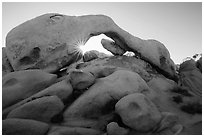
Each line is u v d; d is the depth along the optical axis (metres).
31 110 12.17
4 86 14.09
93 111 12.92
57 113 12.55
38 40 17.48
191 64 19.73
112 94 13.53
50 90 13.51
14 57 17.23
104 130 12.22
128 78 14.76
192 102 14.84
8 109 13.05
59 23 18.64
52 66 17.39
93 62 19.00
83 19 19.55
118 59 19.28
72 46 18.09
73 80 14.14
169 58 21.72
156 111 12.01
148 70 19.80
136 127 11.41
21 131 11.03
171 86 16.95
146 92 14.87
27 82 14.38
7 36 18.50
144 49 20.25
